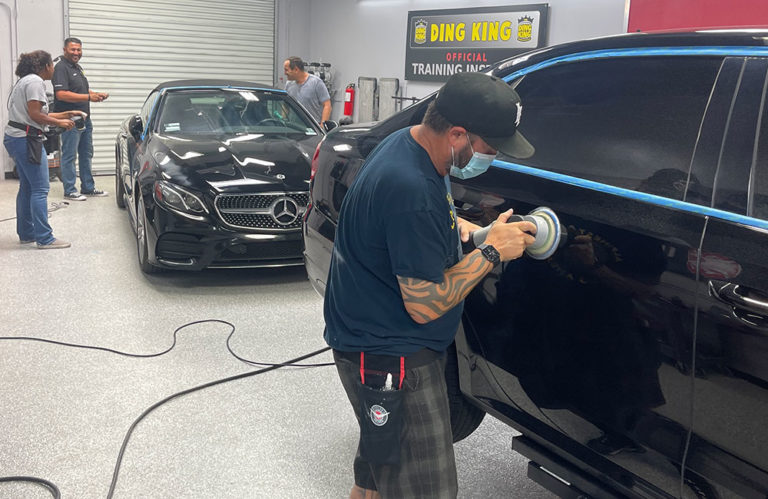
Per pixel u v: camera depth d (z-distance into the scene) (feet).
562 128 6.60
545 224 5.32
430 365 5.49
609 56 6.46
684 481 5.34
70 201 24.91
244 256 14.87
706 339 5.06
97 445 9.00
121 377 11.00
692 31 5.96
